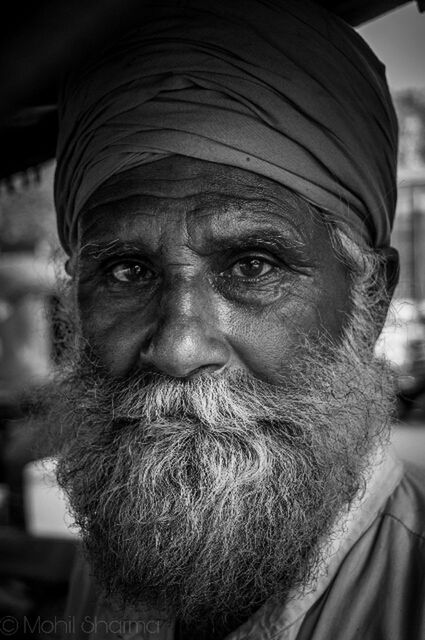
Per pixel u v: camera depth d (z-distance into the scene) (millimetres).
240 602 938
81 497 1022
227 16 901
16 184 1412
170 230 910
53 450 1246
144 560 907
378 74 1048
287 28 916
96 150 945
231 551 902
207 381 900
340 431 976
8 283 8641
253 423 914
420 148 3102
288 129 899
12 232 8625
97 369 998
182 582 910
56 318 1344
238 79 889
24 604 1629
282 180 904
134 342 957
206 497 893
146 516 903
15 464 2725
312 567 925
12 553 1793
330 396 964
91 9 323
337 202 958
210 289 925
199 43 893
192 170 906
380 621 879
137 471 914
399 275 1185
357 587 919
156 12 914
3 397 2592
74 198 1029
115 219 939
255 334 922
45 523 3299
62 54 332
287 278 943
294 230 923
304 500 932
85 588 1294
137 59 910
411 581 889
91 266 992
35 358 8570
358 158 962
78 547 1204
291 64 906
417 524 939
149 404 911
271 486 916
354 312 1034
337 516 962
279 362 933
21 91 341
